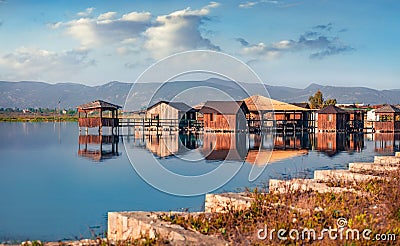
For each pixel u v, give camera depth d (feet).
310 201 23.70
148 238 18.57
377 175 32.53
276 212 21.67
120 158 59.72
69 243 20.04
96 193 35.88
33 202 32.58
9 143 85.20
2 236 23.70
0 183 40.98
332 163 53.31
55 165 53.52
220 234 19.42
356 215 20.39
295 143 87.45
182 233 18.81
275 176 41.98
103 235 22.53
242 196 25.34
